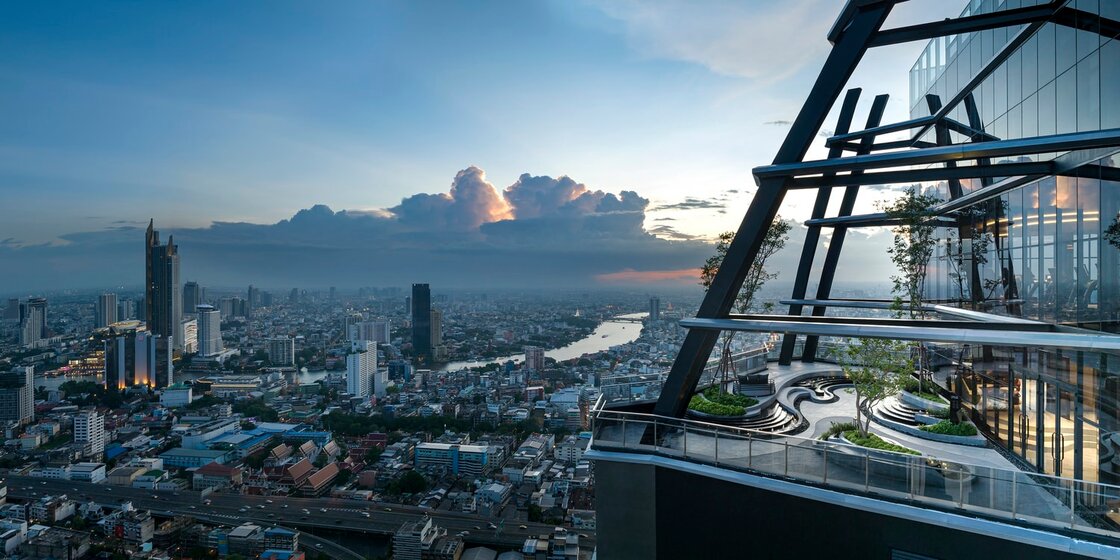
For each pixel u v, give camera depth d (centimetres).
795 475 974
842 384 2017
